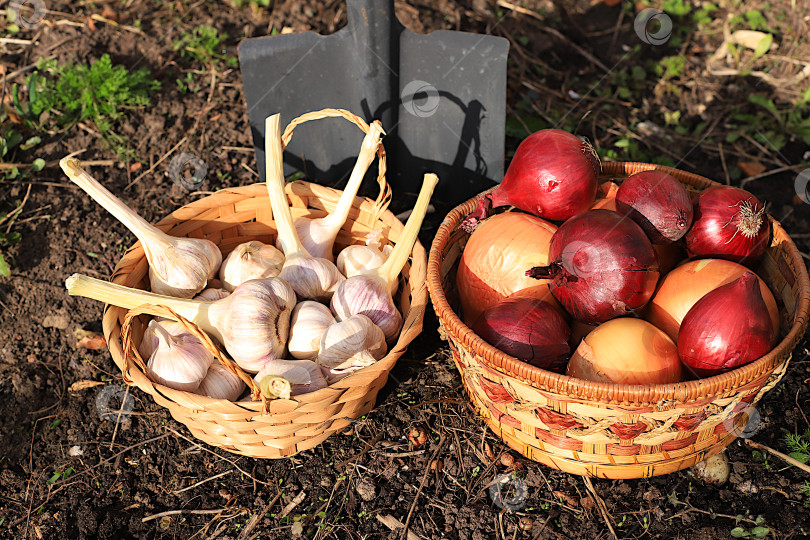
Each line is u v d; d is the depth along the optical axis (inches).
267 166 32.6
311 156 37.7
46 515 30.5
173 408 28.8
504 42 34.4
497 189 31.0
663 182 28.9
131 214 31.0
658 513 29.8
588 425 27.5
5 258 36.1
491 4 46.0
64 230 37.0
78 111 40.1
